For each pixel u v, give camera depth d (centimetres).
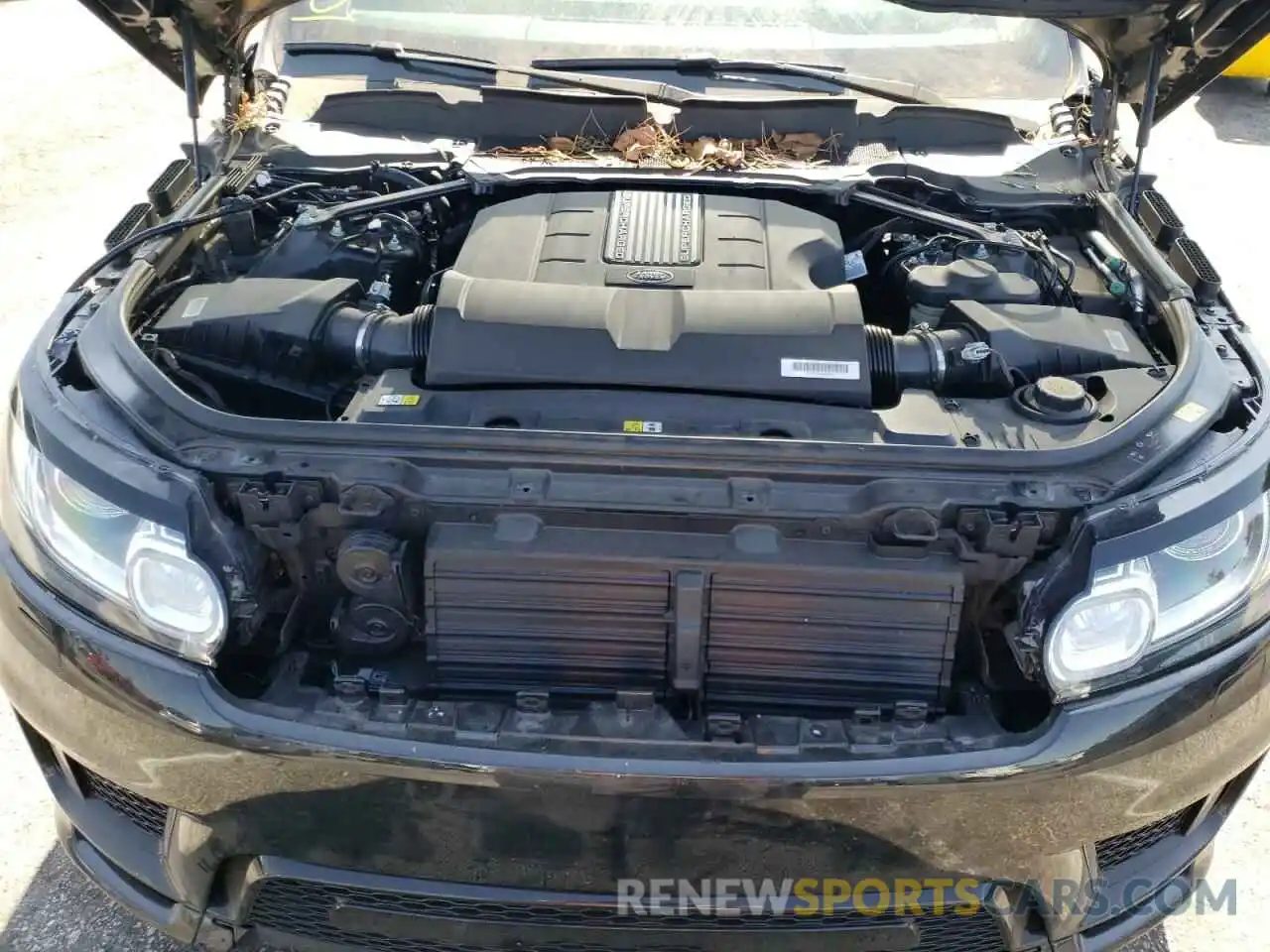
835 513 191
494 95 315
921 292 256
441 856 196
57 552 203
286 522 196
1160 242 281
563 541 195
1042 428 214
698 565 193
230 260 280
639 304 228
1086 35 290
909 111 318
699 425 213
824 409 217
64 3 918
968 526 192
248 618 196
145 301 249
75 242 578
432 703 195
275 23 347
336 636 209
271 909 220
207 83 304
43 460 205
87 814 227
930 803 186
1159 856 221
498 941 209
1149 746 191
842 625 198
